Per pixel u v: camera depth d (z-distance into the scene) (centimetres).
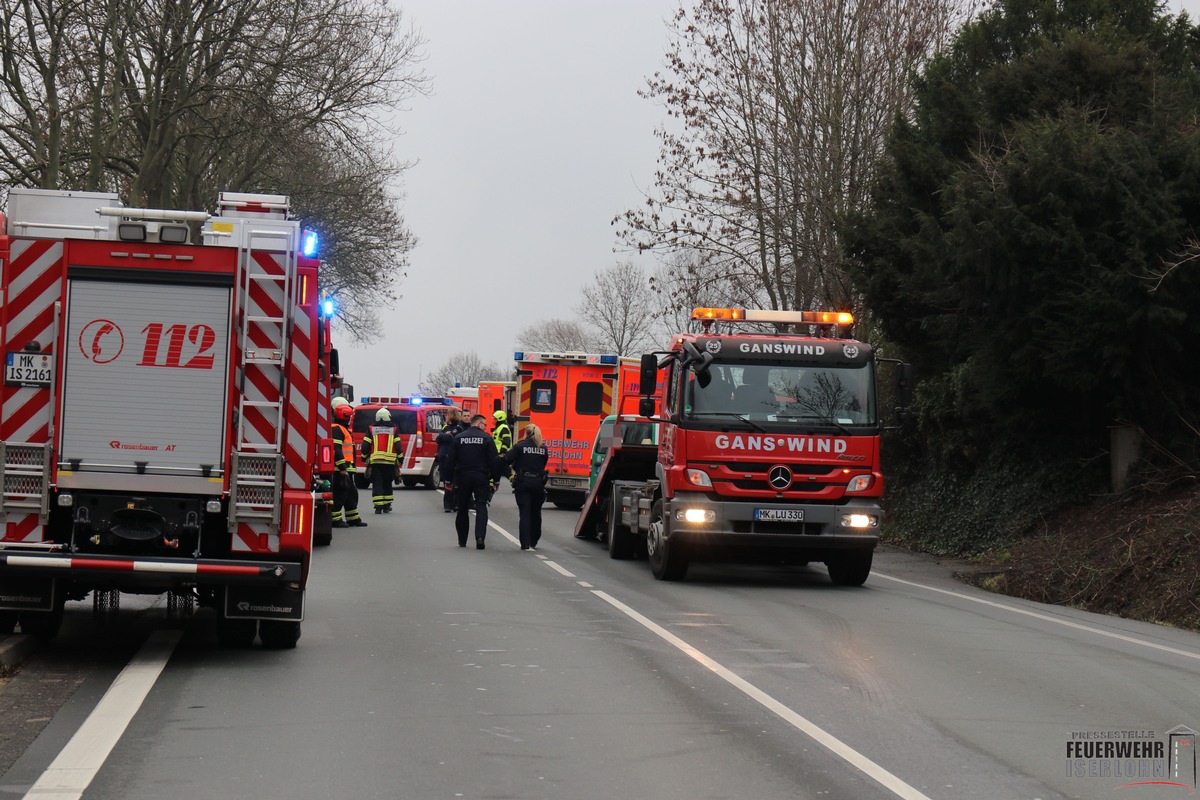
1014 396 1819
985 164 1744
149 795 586
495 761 658
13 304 909
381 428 2697
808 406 1524
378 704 797
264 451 927
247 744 687
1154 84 1798
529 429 1981
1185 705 839
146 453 919
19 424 908
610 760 664
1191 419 1686
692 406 1512
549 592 1409
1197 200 1605
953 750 700
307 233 957
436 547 1941
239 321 927
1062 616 1327
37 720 737
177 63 3044
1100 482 1820
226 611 940
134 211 922
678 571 1562
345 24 3231
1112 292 1599
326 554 1783
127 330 920
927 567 1856
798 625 1188
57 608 960
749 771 645
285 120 3170
